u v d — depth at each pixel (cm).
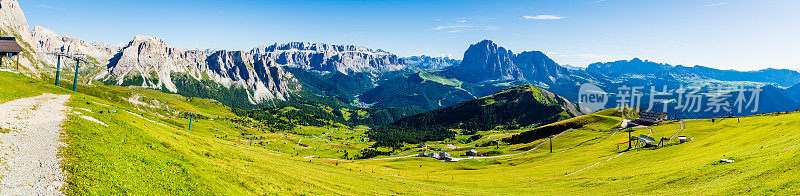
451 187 8638
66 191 3017
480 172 12862
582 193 6969
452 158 17900
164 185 3912
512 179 10312
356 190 6575
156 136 6184
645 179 7212
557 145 19400
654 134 16800
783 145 6850
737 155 7312
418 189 7819
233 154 7588
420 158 18200
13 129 4172
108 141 4722
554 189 7869
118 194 3294
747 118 15775
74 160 3694
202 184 4350
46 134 4309
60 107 6512
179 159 5134
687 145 11244
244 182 5006
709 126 15612
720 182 5516
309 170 8156
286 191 5278
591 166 10975
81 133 4675
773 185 4488
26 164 3331
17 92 8006
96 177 3450
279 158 10244
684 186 5944
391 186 7825
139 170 4056
